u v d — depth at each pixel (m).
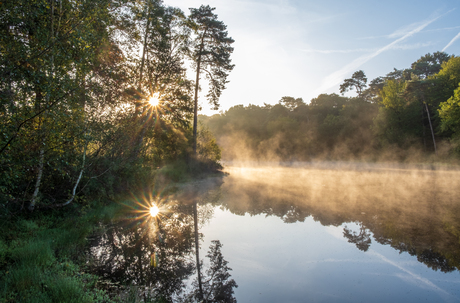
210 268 5.20
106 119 9.35
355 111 57.66
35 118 5.98
